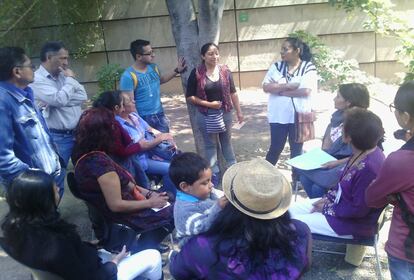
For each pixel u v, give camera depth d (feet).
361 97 12.29
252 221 5.75
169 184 13.76
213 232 5.97
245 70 32.19
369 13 17.76
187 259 5.92
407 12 29.53
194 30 15.67
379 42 30.66
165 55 32.19
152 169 13.84
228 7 30.96
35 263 7.02
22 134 10.86
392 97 26.58
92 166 10.25
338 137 12.82
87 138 10.46
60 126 13.85
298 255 5.88
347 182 9.89
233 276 5.67
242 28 31.35
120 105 12.98
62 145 14.01
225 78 15.34
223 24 31.37
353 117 9.77
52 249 7.04
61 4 29.71
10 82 10.69
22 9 27.66
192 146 21.66
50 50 13.24
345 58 31.22
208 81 15.07
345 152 12.62
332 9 30.35
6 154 10.30
